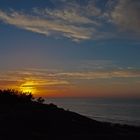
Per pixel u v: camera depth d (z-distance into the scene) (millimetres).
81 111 118125
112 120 65562
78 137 18859
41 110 24031
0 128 18766
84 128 21734
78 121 23281
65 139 18203
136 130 25391
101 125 23984
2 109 23469
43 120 21516
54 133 19594
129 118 81375
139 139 19984
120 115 97000
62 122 21969
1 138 17141
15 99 27125
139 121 67062
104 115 92312
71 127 21297
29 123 20578
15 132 18469
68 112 25391
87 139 18641
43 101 28672
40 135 18578
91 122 24109
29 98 28484
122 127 26375
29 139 17625
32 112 23047
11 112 22609
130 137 20188
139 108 171125
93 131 21453
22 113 22422
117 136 20125
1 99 26375
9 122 20125
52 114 23438
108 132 21812
